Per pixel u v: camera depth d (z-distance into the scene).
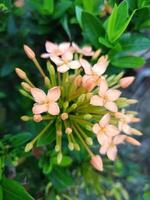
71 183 0.15
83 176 0.17
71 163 0.17
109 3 0.16
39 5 0.16
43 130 0.13
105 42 0.14
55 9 0.16
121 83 0.14
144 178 0.22
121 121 0.13
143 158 0.24
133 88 0.24
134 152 0.24
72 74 0.15
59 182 0.15
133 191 0.21
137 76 0.24
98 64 0.13
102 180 0.19
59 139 0.13
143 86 0.25
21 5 0.17
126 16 0.14
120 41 0.15
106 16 0.16
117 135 0.13
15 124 0.20
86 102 0.13
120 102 0.13
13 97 0.20
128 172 0.21
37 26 0.17
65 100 0.13
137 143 0.13
